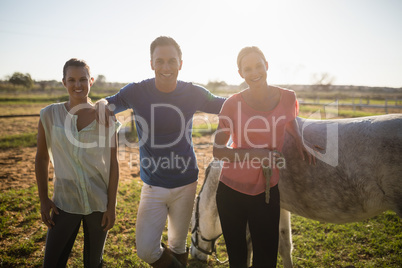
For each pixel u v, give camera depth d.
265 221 2.07
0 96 39.22
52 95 41.34
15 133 12.40
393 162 2.01
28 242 3.65
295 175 2.46
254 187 2.10
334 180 2.26
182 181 2.44
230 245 2.16
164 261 2.35
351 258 3.31
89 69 2.24
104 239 2.30
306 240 3.75
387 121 2.13
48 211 2.12
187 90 2.53
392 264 3.16
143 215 2.40
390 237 3.70
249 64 2.08
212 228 3.00
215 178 2.82
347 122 2.32
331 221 2.45
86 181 2.13
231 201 2.15
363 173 2.13
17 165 7.51
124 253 3.51
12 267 3.22
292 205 2.59
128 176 6.62
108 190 2.27
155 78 2.45
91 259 2.27
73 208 2.12
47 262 2.06
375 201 2.15
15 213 4.54
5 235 3.88
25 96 39.56
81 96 2.16
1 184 6.00
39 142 2.17
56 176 2.15
